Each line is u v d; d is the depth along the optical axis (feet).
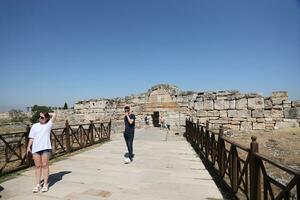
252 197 13.66
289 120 52.42
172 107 67.36
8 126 77.36
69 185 20.95
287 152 34.94
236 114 56.75
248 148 14.55
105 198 18.08
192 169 26.50
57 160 30.55
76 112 76.18
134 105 71.20
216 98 59.16
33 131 19.71
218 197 18.51
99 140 46.47
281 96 53.36
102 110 73.15
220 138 22.15
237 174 17.07
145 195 18.75
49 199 17.85
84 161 30.09
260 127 54.39
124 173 24.79
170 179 22.89
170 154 35.01
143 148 40.24
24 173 24.50
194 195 18.85
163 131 62.90
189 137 48.62
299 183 8.97
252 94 55.62
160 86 69.15
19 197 18.20
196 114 61.05
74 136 37.58
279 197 10.76
